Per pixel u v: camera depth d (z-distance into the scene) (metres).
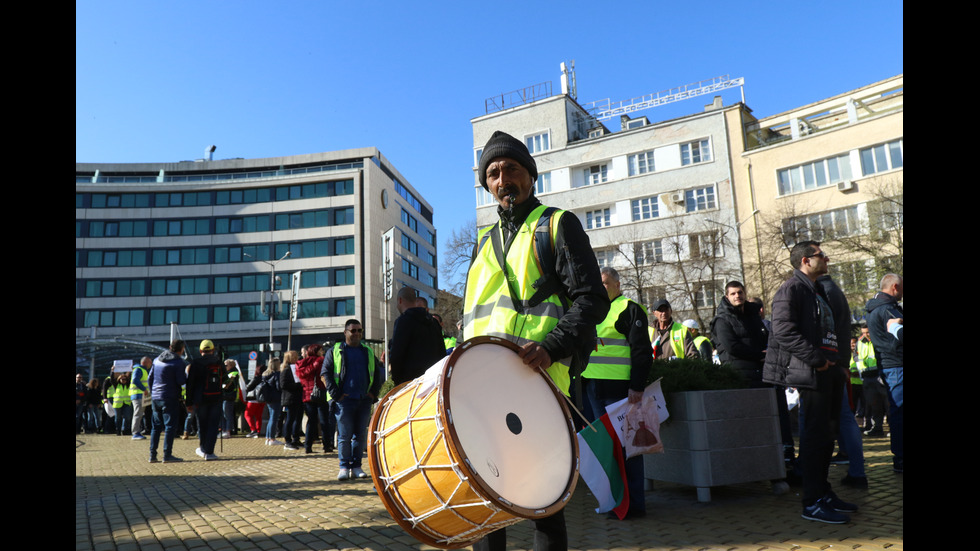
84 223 64.19
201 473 9.52
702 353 7.48
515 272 2.53
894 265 28.00
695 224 38.34
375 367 8.30
